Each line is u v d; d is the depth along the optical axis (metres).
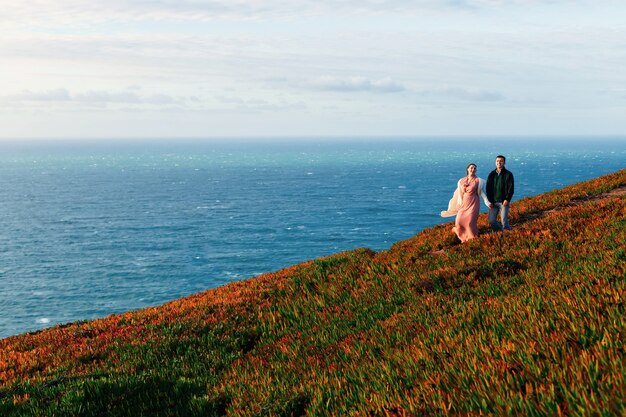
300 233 189.62
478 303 8.69
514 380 4.65
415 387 5.50
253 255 157.75
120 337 12.51
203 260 152.88
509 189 15.74
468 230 15.55
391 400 5.37
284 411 6.69
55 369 10.57
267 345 10.83
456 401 4.70
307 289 14.38
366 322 10.45
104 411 7.91
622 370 4.00
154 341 11.79
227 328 12.36
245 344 11.57
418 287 11.84
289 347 9.98
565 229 13.41
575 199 20.75
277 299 14.20
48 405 8.02
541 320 6.11
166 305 16.25
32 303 115.69
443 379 5.32
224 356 10.63
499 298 8.58
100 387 8.55
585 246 11.38
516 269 11.58
